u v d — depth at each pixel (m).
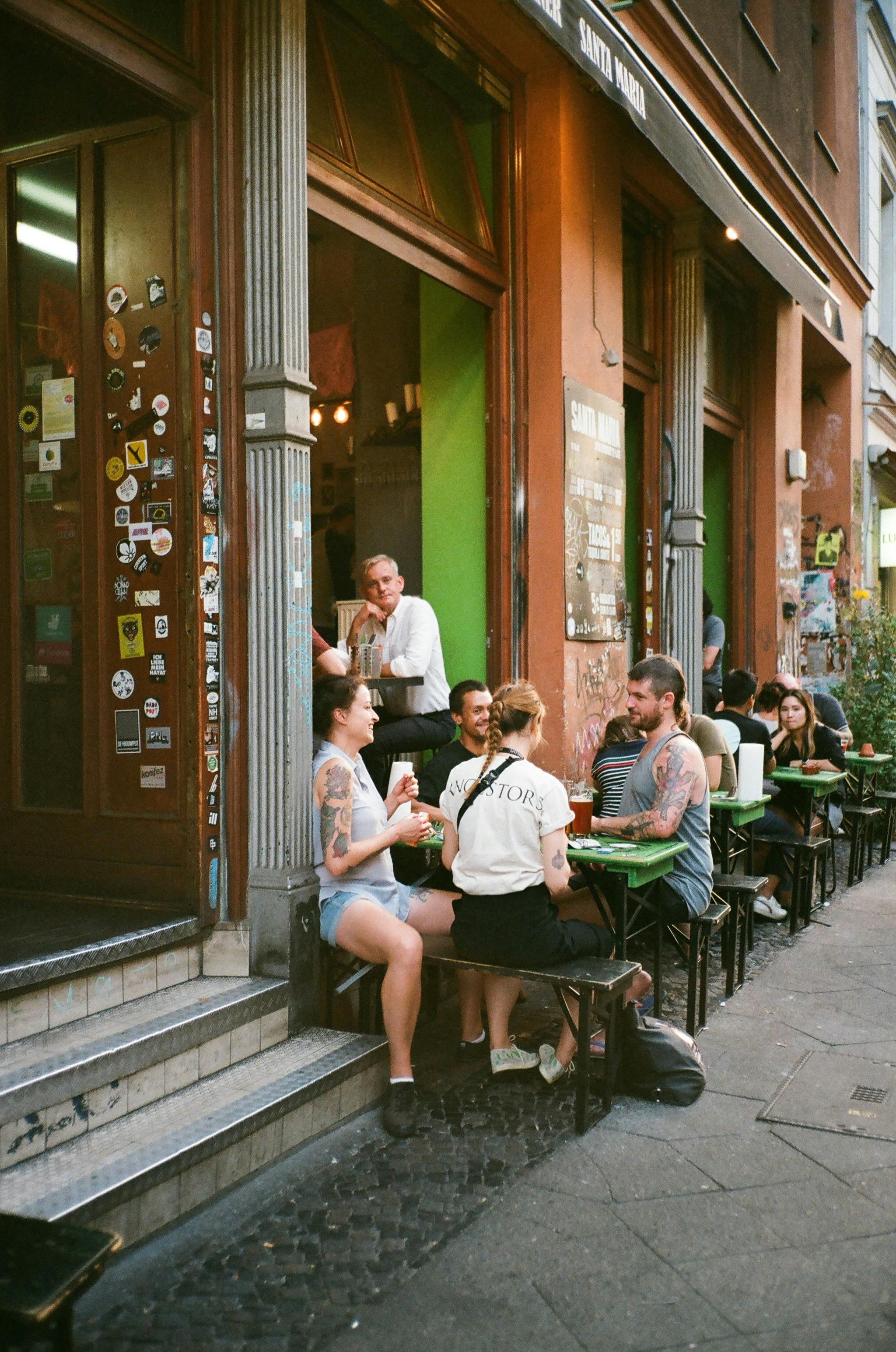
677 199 7.61
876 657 10.86
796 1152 3.40
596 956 3.77
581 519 6.14
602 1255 2.79
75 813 3.96
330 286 6.77
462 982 4.17
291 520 3.77
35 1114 2.79
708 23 8.01
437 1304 2.56
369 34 5.12
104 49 3.39
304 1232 2.87
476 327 6.05
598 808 5.23
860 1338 2.44
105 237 3.92
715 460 10.13
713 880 5.10
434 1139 3.46
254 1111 3.11
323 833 3.79
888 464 14.70
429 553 6.24
